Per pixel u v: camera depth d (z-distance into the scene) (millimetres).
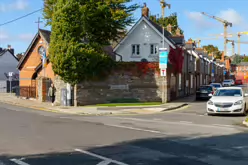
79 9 26094
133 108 24844
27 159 8445
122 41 39938
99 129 13922
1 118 18250
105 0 30172
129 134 12562
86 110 23562
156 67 29266
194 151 9438
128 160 8312
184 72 41219
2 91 52656
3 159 8453
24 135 12188
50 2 29406
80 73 26484
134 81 29250
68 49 25734
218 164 7934
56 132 12977
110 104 27891
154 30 39062
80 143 10609
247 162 8141
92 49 26703
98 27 27641
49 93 28578
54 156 8773
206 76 64188
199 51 63312
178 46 38906
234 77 109188
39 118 18438
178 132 13172
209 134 12695
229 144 10539
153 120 17672
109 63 28297
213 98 20016
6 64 58500
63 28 25812
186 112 22531
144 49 39469
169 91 30672
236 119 18000
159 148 9859
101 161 8195
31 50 39562
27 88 36969
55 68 26453
